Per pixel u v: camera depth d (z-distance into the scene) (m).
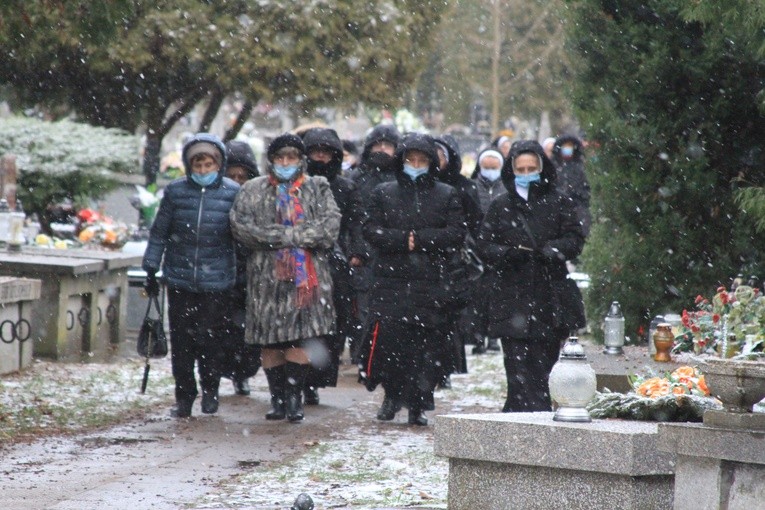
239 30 78.12
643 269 37.53
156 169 84.38
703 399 19.50
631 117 37.41
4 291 38.16
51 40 73.44
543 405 29.97
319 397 37.41
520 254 29.67
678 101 37.00
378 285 32.19
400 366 32.03
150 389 37.62
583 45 37.94
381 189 32.34
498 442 18.16
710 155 37.06
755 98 35.69
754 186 35.19
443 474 24.28
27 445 27.67
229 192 32.53
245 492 22.45
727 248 36.94
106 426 30.80
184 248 32.34
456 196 32.31
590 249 38.78
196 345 32.72
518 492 18.11
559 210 30.11
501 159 45.28
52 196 69.88
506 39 139.50
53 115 89.31
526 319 29.72
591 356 29.55
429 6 84.69
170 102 83.94
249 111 84.62
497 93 135.25
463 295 32.38
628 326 38.03
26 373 39.34
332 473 24.47
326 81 80.06
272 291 31.58
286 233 31.30
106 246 55.62
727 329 22.19
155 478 23.97
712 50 36.03
